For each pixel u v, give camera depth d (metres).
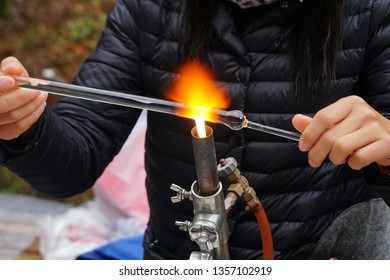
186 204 1.64
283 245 1.60
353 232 1.68
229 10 1.56
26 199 3.78
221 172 1.25
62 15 5.86
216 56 1.56
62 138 1.54
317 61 1.49
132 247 2.45
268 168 1.56
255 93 1.55
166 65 1.62
